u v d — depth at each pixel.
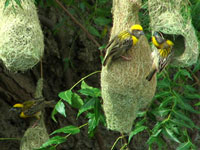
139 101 5.64
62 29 9.02
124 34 5.22
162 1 5.53
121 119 5.71
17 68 6.02
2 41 5.88
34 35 6.00
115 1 5.53
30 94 8.61
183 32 5.50
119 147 9.53
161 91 6.76
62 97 5.89
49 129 9.12
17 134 9.30
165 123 6.09
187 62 5.64
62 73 9.38
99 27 9.38
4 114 9.23
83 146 9.45
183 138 6.38
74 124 9.28
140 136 9.52
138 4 5.36
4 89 8.35
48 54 9.33
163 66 5.38
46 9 9.30
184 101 6.49
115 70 5.39
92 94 6.03
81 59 9.52
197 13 6.30
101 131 9.61
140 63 5.40
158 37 5.41
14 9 5.61
